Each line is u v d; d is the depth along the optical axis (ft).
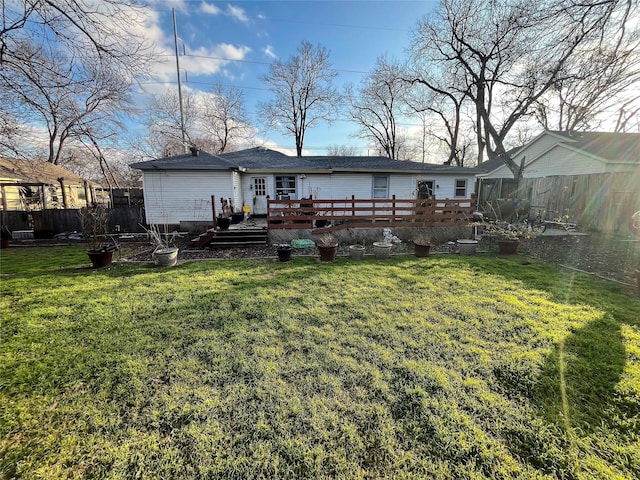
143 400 7.28
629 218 29.66
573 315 11.94
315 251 25.95
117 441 6.08
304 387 7.66
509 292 14.82
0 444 6.01
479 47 43.75
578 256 22.50
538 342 9.90
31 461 5.64
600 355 9.06
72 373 8.35
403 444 5.95
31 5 13.93
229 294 14.82
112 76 17.76
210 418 6.64
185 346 9.81
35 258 24.20
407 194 44.57
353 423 6.47
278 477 5.29
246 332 10.77
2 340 10.25
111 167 81.56
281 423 6.47
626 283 16.01
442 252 25.49
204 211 37.93
